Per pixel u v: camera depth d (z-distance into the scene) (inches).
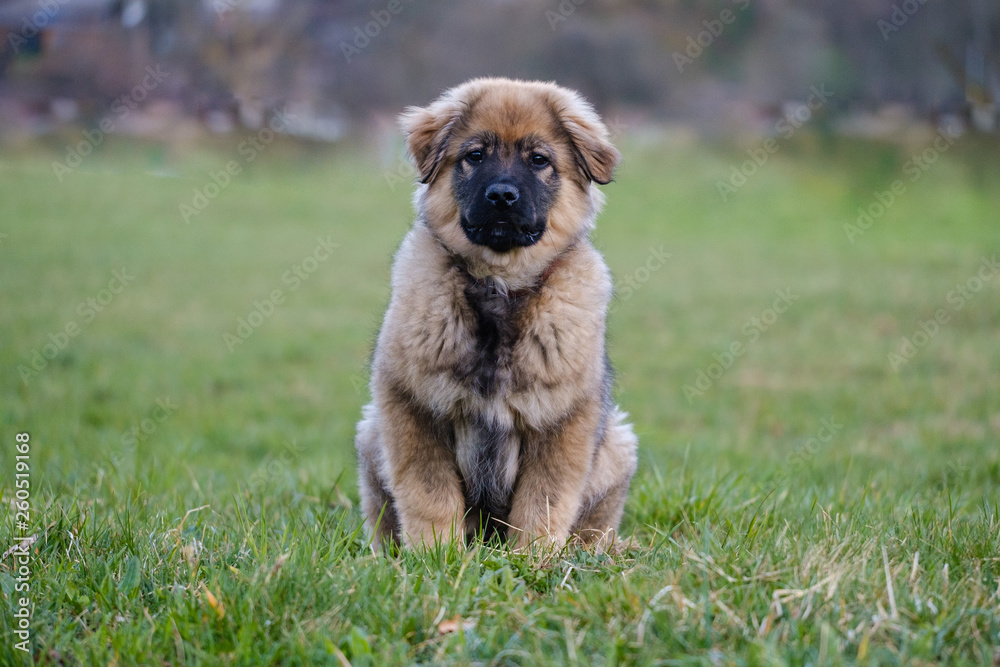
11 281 575.5
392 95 1055.6
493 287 175.2
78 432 299.9
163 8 1026.7
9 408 328.8
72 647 123.3
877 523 174.7
